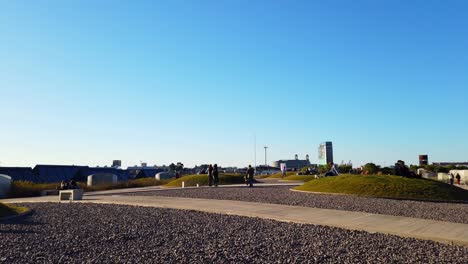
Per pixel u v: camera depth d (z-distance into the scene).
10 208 17.62
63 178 54.06
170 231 12.12
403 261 8.56
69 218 15.41
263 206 18.27
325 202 20.28
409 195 23.48
